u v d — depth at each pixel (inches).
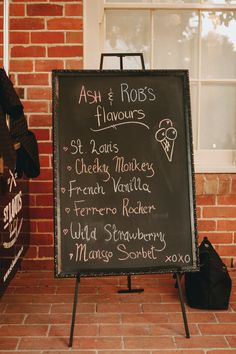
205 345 118.7
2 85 125.0
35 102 156.6
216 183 157.3
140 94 128.5
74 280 155.2
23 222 147.9
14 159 117.5
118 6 158.9
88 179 125.7
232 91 163.8
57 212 123.3
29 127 157.2
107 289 149.1
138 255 125.1
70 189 125.0
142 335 122.9
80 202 125.0
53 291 147.4
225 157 164.2
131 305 138.7
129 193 126.4
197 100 163.6
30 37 154.4
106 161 126.6
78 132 126.3
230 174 159.3
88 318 131.1
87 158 126.2
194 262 125.9
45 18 153.9
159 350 116.5
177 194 127.3
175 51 162.2
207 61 162.9
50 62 155.6
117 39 161.5
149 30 161.3
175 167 127.8
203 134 164.4
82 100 127.0
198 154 164.4
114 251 124.7
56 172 124.0
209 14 161.2
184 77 129.6
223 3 160.2
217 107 164.4
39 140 157.6
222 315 133.4
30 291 147.2
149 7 159.5
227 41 162.2
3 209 119.6
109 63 160.4
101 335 122.8
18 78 155.6
